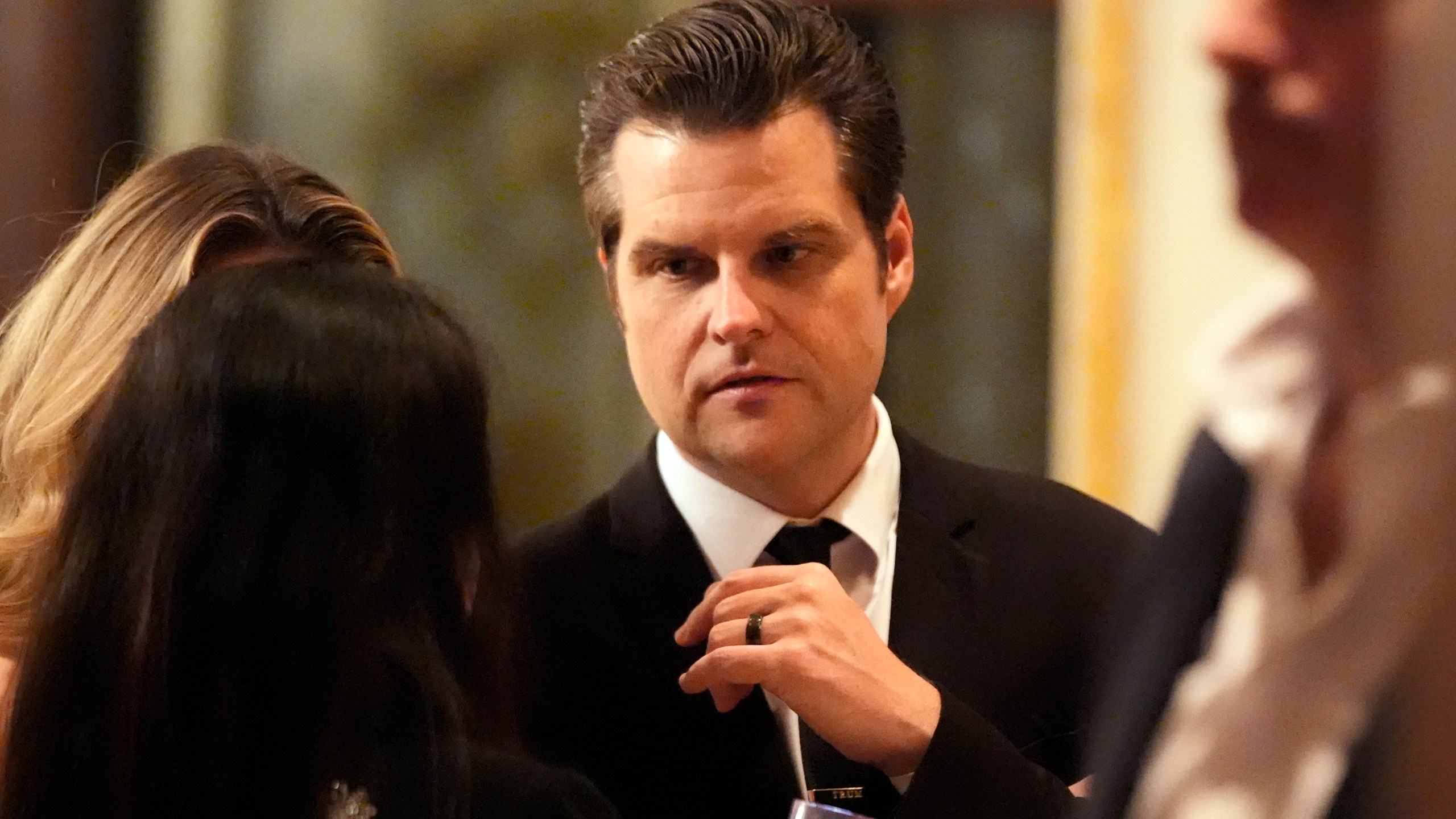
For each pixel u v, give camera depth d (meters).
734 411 4.65
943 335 10.73
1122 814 2.06
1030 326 10.56
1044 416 10.53
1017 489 5.48
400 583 3.54
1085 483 5.57
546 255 13.34
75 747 3.40
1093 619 4.97
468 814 3.48
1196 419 1.96
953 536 5.27
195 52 12.42
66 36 11.45
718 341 4.57
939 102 10.68
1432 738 1.62
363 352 3.59
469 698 3.74
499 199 13.35
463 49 13.27
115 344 4.28
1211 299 1.90
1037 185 10.52
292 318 3.59
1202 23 1.80
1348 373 1.69
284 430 3.48
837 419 4.77
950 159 10.69
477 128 13.35
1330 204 1.65
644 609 5.04
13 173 11.24
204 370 3.51
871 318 4.78
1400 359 1.61
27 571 4.14
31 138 11.30
